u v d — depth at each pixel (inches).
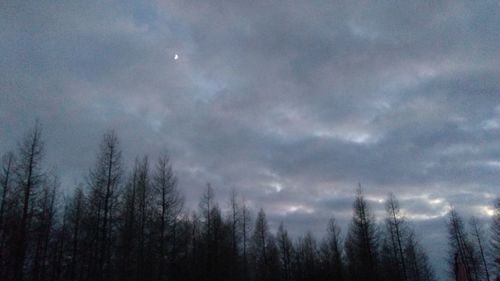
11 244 1071.0
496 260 1137.4
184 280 1454.2
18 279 1059.9
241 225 1941.4
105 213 1165.7
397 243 1749.5
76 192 1476.4
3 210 1101.7
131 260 1280.8
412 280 1907.0
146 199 1369.3
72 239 1456.7
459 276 733.3
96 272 1149.1
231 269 1638.8
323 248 2032.5
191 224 1729.8
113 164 1215.6
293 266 2012.8
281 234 2060.8
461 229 1923.0
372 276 1617.9
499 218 1800.0
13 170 1135.0
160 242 1289.4
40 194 1222.9
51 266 1427.2
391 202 1873.8
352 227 1713.8
